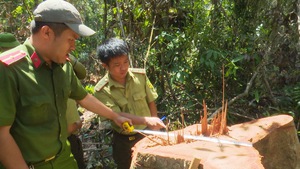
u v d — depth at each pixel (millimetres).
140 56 4242
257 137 2506
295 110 4020
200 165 2064
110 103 2867
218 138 2469
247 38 4129
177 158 2135
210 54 3875
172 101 4203
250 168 1961
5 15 4938
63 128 2150
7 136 1891
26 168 1939
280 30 4156
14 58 1898
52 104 2037
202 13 4277
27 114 1957
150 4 4184
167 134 2428
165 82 4367
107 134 3811
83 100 2424
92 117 4008
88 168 3492
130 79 2939
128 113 2883
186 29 4113
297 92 4027
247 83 4102
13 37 2545
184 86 4332
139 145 2398
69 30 1896
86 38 4953
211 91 4289
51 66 2031
